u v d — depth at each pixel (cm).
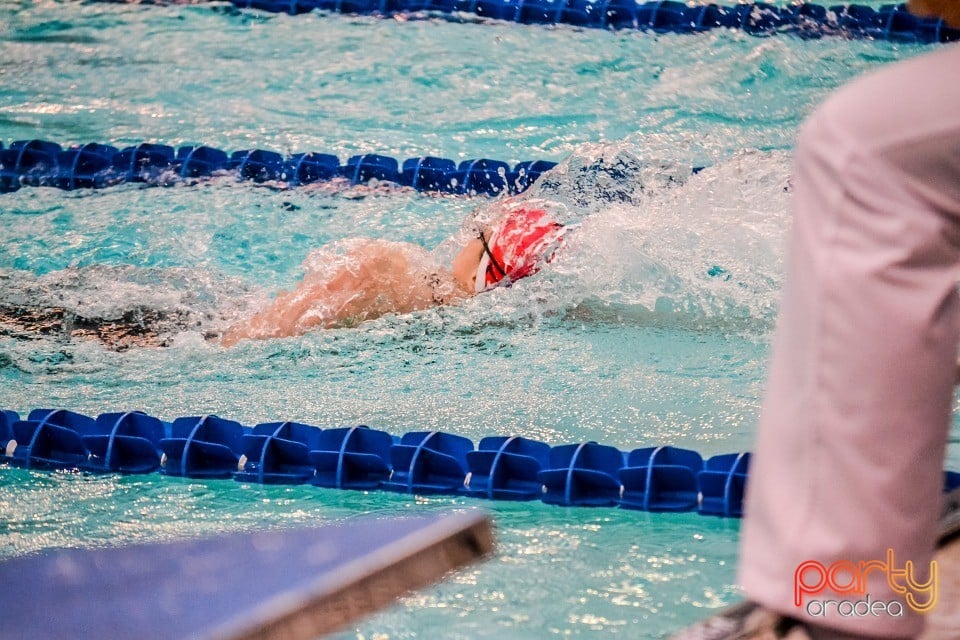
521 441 559
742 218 816
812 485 248
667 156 979
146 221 938
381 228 921
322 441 574
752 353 691
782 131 1050
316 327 748
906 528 245
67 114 1181
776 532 253
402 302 770
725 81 1199
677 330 728
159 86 1263
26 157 1058
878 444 241
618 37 1359
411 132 1119
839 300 242
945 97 234
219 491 548
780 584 253
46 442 596
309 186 1014
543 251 779
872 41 1280
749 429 583
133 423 599
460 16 1459
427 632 384
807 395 247
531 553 459
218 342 738
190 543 244
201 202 981
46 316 770
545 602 407
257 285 817
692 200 841
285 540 242
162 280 823
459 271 791
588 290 770
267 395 656
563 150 1052
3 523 511
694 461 532
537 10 1434
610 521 496
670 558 451
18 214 960
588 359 693
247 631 202
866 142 239
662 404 623
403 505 526
